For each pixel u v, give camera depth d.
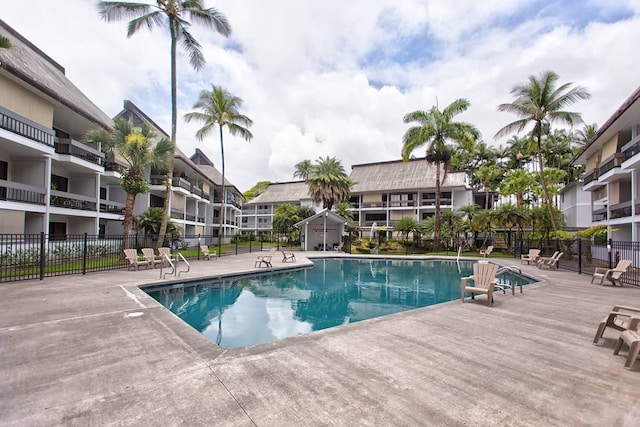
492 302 7.18
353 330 4.86
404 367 3.47
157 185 25.00
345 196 36.78
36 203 14.05
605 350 4.14
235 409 2.59
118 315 5.54
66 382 3.05
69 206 16.75
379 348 4.06
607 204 21.11
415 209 39.84
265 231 53.41
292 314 7.78
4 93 12.84
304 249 29.95
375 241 33.31
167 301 8.87
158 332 4.62
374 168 46.16
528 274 13.17
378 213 43.00
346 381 3.11
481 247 29.67
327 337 4.48
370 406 2.65
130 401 2.71
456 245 29.58
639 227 16.86
